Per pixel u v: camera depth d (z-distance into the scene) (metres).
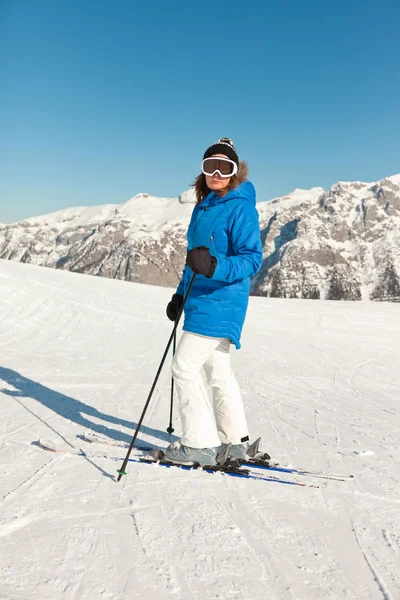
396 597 1.59
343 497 2.48
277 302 17.67
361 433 4.11
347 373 7.74
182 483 2.53
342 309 16.27
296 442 3.69
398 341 11.60
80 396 4.95
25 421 3.76
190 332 2.75
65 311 12.30
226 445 2.82
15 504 2.13
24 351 8.02
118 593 1.52
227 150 2.77
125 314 12.62
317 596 1.58
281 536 2.00
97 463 2.78
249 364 8.01
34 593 1.49
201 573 1.68
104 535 1.90
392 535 2.05
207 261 2.41
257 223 2.73
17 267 18.36
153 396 5.12
